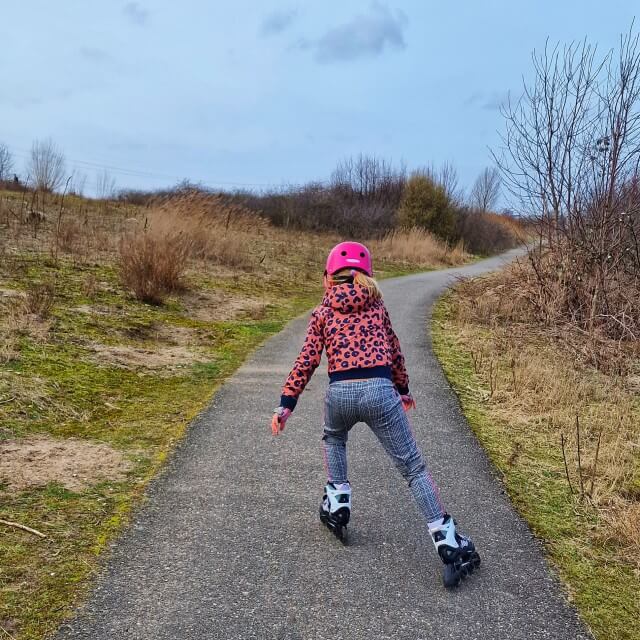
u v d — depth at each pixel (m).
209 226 14.77
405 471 3.33
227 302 10.66
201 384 6.48
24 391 5.42
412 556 3.49
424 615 2.99
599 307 10.09
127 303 9.08
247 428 5.29
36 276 9.19
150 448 4.76
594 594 3.26
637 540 3.78
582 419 6.16
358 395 3.31
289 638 2.78
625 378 7.98
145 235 10.22
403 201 30.20
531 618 3.01
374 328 3.41
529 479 4.65
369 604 3.05
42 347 6.59
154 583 3.12
